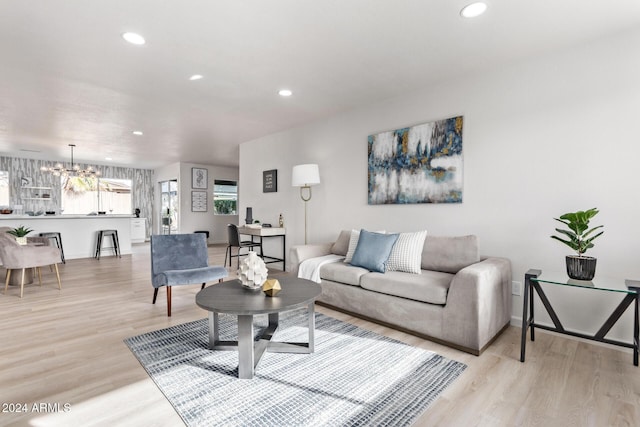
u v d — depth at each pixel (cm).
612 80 235
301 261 361
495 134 289
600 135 240
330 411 162
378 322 286
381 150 373
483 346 228
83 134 536
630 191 229
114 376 195
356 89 341
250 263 237
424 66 287
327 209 446
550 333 264
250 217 567
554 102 259
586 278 211
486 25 222
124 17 212
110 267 553
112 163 899
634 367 207
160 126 487
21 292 365
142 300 356
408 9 204
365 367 206
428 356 222
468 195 306
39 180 845
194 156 764
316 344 242
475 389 182
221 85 329
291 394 176
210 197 921
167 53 262
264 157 555
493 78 291
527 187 273
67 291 394
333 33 233
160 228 1005
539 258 268
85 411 161
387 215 373
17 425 150
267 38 240
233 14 209
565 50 254
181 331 267
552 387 184
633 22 219
